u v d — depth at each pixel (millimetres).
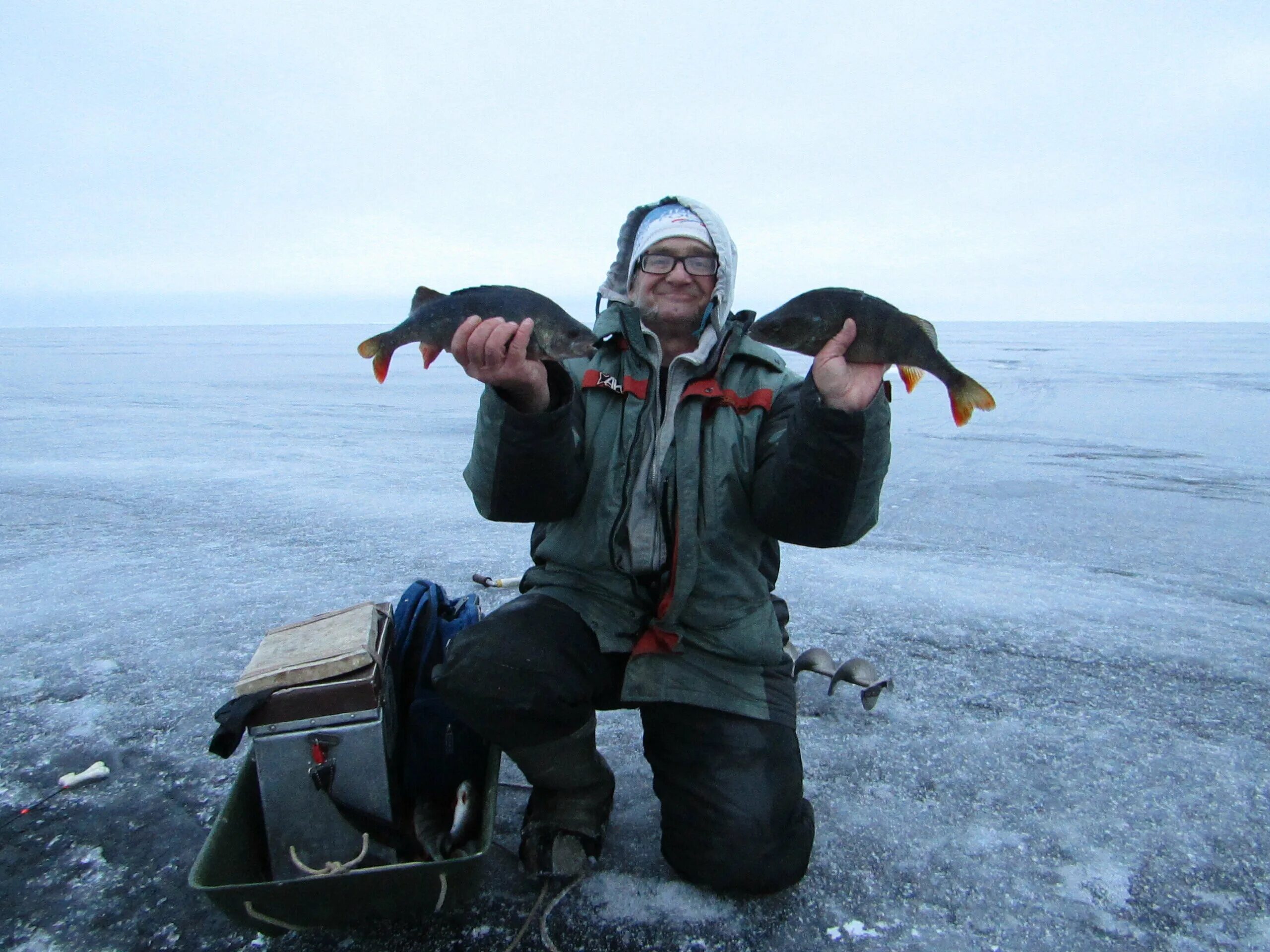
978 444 9508
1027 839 2492
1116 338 42781
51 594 4527
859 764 2885
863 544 5574
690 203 2410
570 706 2193
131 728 3121
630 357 2350
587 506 2318
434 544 5449
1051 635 4008
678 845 2221
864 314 2062
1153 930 2141
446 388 16500
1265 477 7695
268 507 6484
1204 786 2770
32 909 2209
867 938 2111
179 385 16844
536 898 2240
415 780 2250
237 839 2059
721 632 2279
